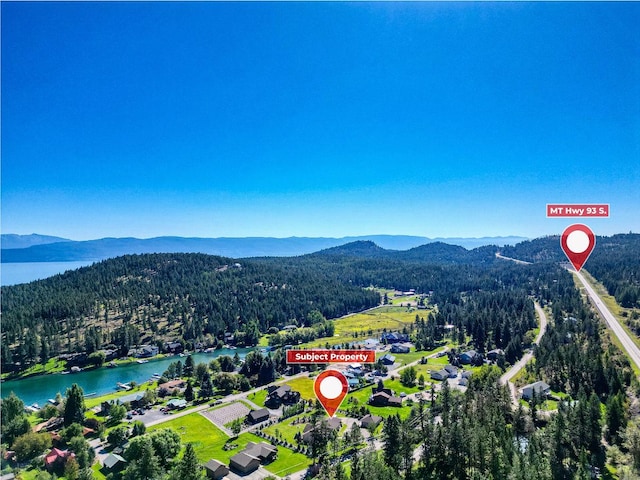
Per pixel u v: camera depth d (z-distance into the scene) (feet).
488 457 259.39
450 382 529.45
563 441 291.99
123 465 317.22
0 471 301.02
